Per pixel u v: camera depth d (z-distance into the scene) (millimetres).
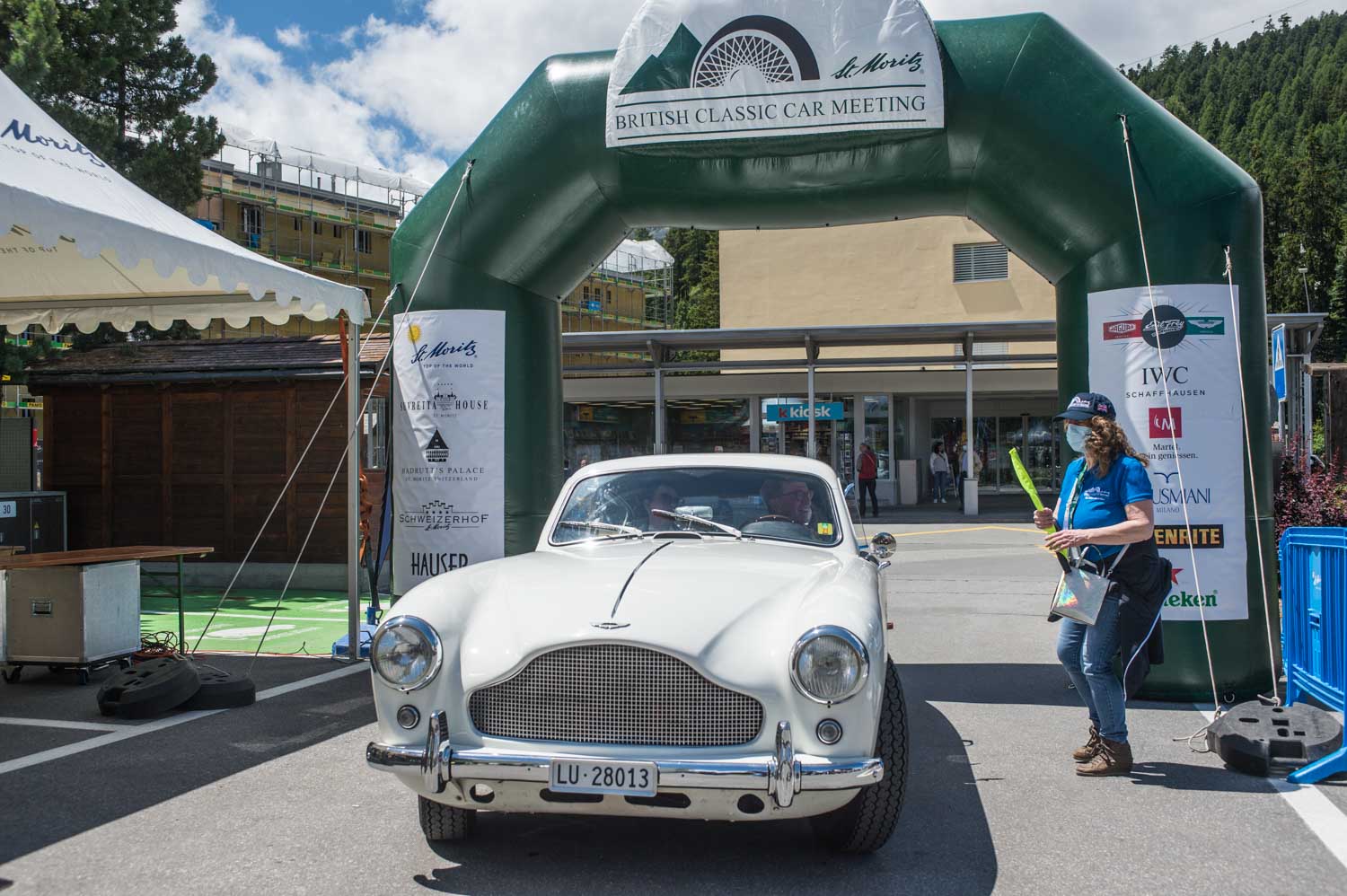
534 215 7703
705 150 7277
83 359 13406
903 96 6926
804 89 7098
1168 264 6609
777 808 3422
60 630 7391
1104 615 4949
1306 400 17047
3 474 13320
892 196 7422
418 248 7922
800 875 3844
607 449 27391
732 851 4105
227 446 12617
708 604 3791
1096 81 6777
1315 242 57031
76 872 3875
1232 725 5336
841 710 3490
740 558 4438
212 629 9641
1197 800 4703
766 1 7152
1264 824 4371
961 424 29828
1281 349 9805
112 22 15617
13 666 7488
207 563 12609
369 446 12281
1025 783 4977
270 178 55875
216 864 3961
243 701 6633
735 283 29594
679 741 3539
